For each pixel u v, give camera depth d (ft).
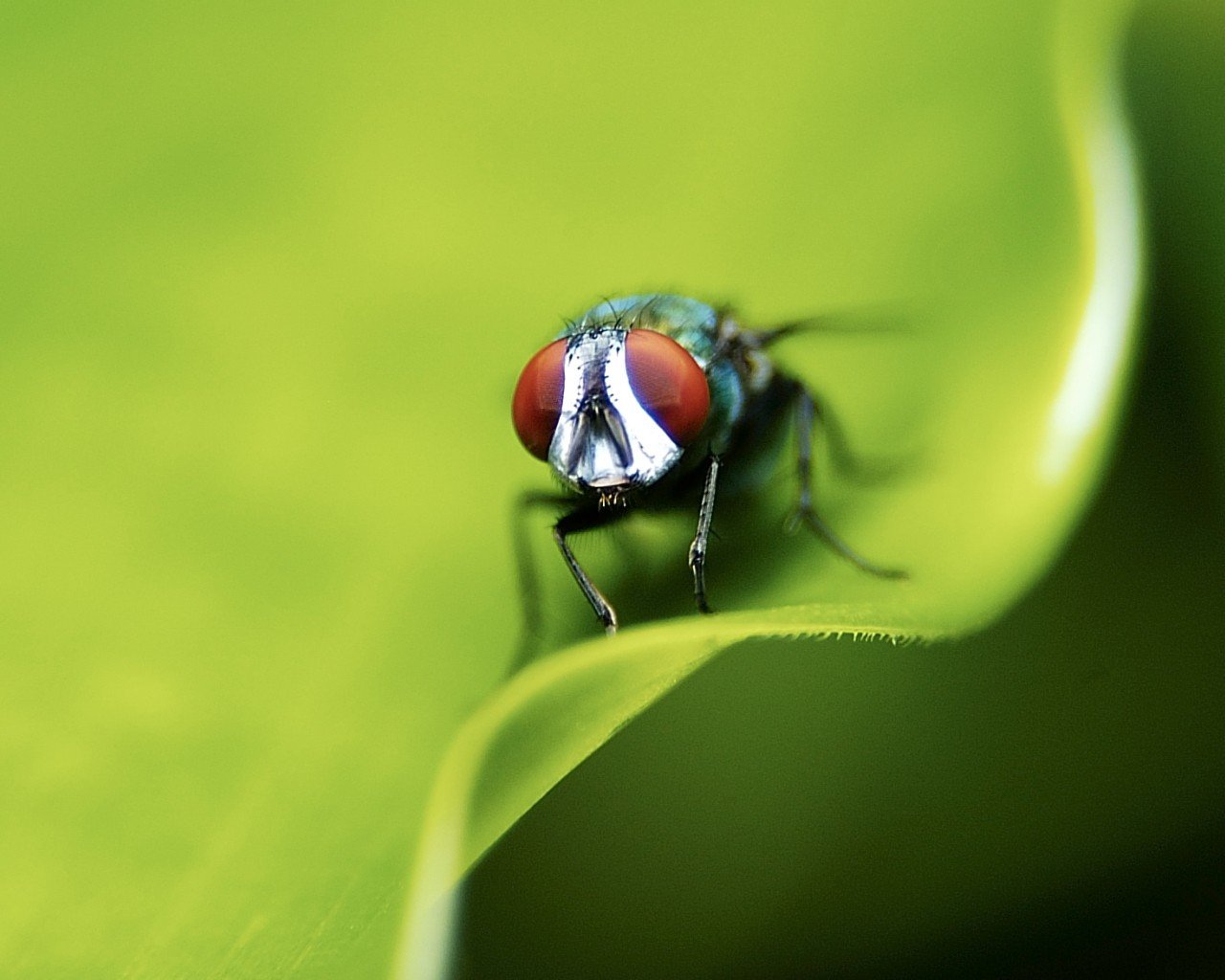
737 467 0.26
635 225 0.26
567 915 0.26
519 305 0.26
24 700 0.24
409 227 0.26
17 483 0.25
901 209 0.25
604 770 0.26
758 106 0.26
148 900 0.23
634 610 0.26
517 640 0.25
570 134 0.26
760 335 0.26
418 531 0.25
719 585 0.25
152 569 0.25
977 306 0.24
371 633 0.25
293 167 0.26
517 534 0.25
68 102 0.26
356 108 0.26
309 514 0.25
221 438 0.25
